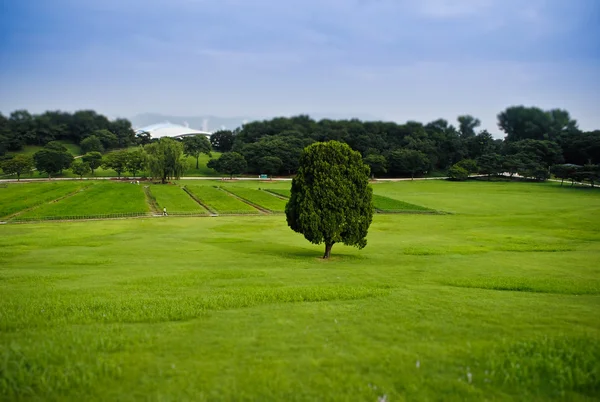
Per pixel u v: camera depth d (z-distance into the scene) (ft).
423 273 91.86
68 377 33.12
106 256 117.50
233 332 43.65
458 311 53.06
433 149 610.24
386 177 600.80
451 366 35.65
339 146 116.88
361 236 118.62
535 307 56.03
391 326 45.98
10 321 47.39
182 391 31.19
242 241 153.28
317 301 60.54
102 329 44.70
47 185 366.43
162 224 207.92
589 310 54.44
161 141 440.04
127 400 30.14
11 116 652.07
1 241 147.02
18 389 31.32
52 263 104.99
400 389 32.09
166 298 60.80
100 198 303.27
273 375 33.45
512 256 120.78
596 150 561.02
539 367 35.47
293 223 121.19
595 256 120.06
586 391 32.48
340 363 35.88
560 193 399.24
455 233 180.45
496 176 568.41
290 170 597.52
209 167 561.02
